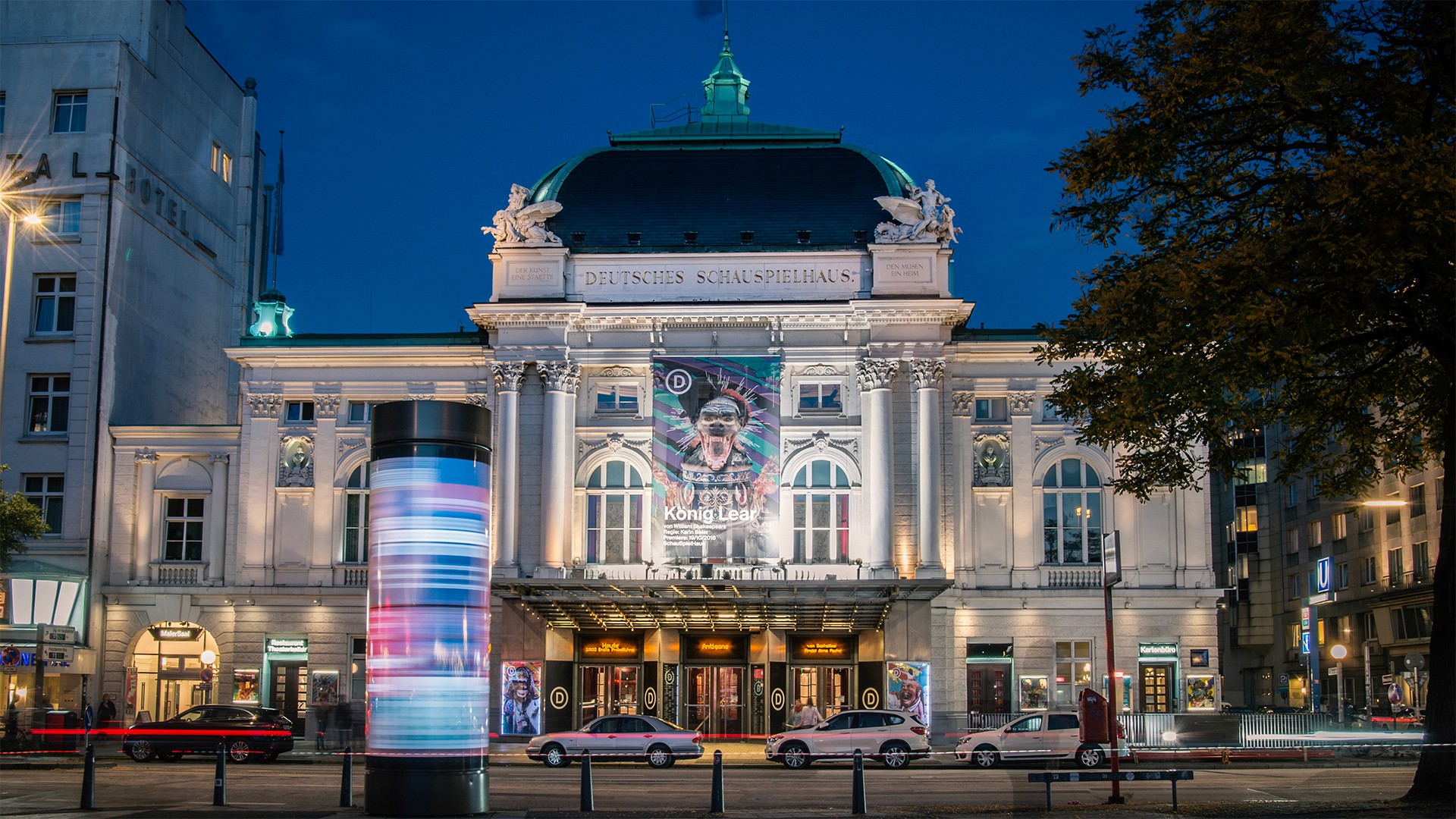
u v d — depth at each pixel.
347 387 55.53
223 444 56.50
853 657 52.75
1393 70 26.28
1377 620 64.12
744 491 52.62
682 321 53.34
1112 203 29.56
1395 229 23.67
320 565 54.81
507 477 52.75
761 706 52.38
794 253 53.59
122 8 60.50
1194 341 26.52
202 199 67.38
